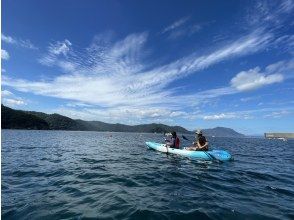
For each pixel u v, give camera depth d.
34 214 4.66
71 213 4.76
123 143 31.48
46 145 23.02
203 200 5.86
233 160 13.90
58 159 12.84
